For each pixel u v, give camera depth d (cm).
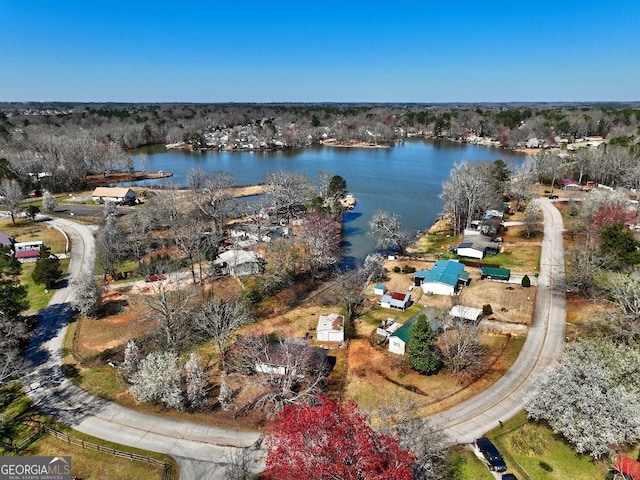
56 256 7581
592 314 5281
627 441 3203
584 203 8431
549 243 7900
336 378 4344
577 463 3241
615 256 5797
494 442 3441
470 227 8650
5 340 4509
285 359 4181
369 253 8050
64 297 6147
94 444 3453
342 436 2241
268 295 6122
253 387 4109
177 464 3256
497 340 4938
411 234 8712
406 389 4147
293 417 2431
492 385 4172
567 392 3344
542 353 4656
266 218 9306
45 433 3588
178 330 5094
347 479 2061
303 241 7619
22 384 4266
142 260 7238
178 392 3762
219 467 3225
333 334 4981
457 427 3628
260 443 3453
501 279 6475
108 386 4212
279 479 2205
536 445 3391
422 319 4291
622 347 3738
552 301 5784
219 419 3741
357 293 6066
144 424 3697
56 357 4722
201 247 7475
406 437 2930
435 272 6438
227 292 6156
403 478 2102
